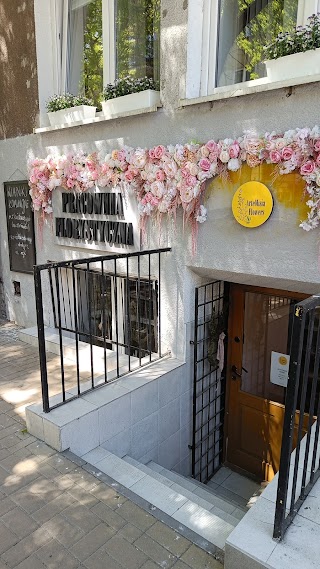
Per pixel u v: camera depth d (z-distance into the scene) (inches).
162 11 130.1
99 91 174.7
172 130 134.0
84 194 165.5
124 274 159.0
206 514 91.4
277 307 147.6
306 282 111.7
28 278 210.4
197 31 127.9
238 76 133.5
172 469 148.8
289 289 126.5
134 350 169.0
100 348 171.9
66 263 111.0
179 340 146.3
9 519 89.6
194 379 148.7
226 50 131.9
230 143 117.3
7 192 208.8
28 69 184.9
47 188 180.5
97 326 184.9
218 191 124.6
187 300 141.9
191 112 127.6
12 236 212.4
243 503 147.4
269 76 114.0
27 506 93.0
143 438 133.0
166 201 134.6
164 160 131.8
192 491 123.0
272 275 117.7
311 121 104.5
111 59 162.9
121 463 109.0
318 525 75.5
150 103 140.2
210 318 153.4
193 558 80.6
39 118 183.8
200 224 131.3
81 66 180.2
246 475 164.9
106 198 157.2
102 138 156.6
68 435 109.8
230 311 160.2
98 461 109.8
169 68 131.0
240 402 163.6
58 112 171.6
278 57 109.8
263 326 152.6
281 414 151.8
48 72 183.2
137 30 155.3
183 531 86.7
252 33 128.5
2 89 198.8
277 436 154.5
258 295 152.3
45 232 190.5
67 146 171.6
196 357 147.6
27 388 147.7
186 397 150.1
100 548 82.7
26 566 78.8
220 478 163.8
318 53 103.3
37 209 187.9
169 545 83.4
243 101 115.7
